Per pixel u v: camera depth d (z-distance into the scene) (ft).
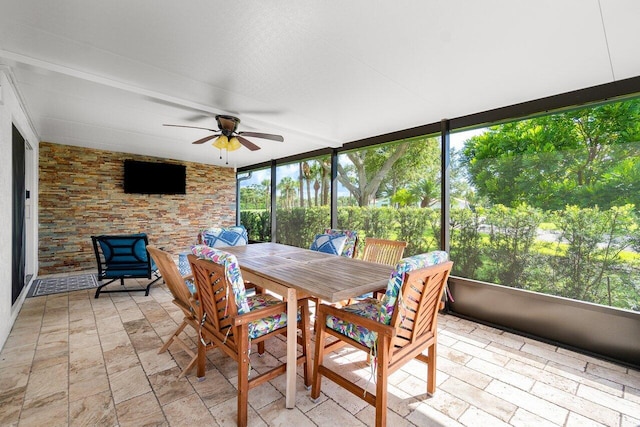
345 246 10.73
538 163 9.61
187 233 21.85
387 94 8.73
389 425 5.21
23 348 7.82
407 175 18.95
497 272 10.42
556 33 5.56
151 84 8.25
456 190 11.84
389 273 6.98
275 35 5.83
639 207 7.82
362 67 7.09
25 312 10.44
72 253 17.04
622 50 6.14
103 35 5.92
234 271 5.16
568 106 8.34
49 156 16.30
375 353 5.10
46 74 7.39
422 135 11.99
